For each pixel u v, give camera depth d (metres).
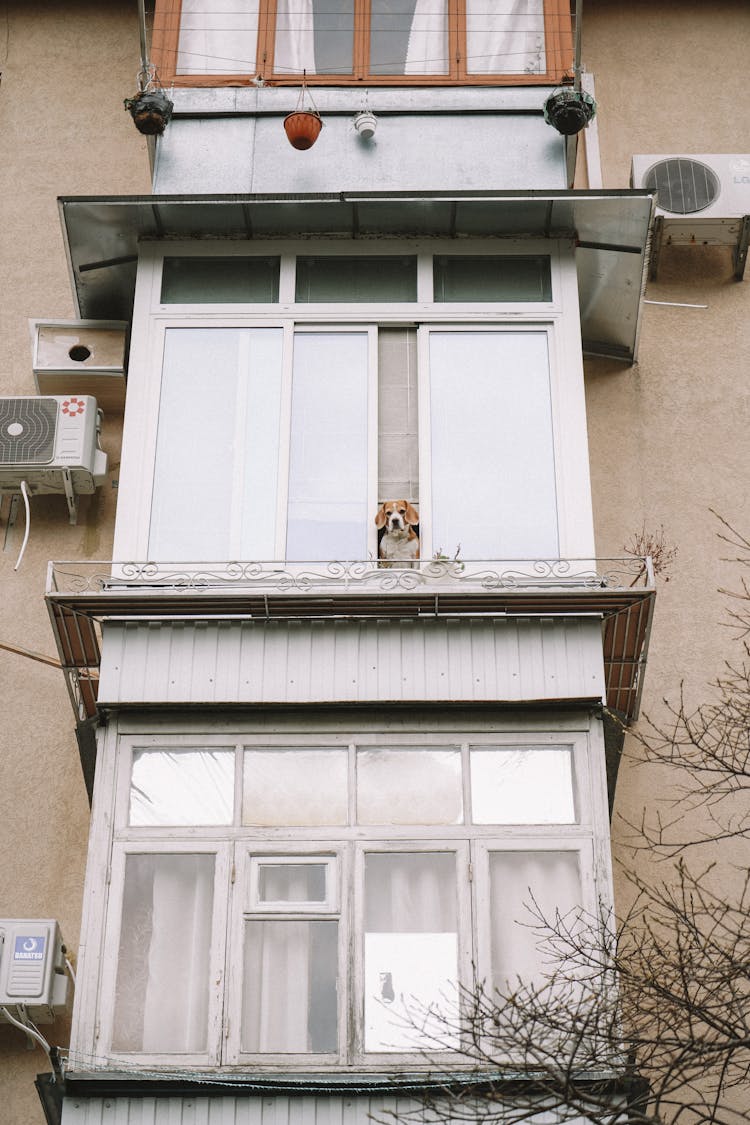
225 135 11.65
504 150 11.61
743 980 10.07
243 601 9.57
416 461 10.56
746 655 11.48
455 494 10.38
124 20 14.28
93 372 11.93
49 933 9.98
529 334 10.98
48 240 13.28
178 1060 8.70
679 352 12.77
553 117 11.48
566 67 11.89
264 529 10.28
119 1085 8.60
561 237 11.30
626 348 12.58
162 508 10.35
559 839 9.24
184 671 9.63
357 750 9.55
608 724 9.66
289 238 11.32
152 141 11.70
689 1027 8.88
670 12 14.24
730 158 13.19
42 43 14.18
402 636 9.72
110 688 9.58
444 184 11.48
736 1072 9.95
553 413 10.67
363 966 8.92
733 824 10.85
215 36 12.00
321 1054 8.70
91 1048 8.73
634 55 14.05
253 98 11.77
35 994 9.79
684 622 11.63
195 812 9.37
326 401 10.73
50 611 9.69
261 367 10.84
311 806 9.38
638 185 13.12
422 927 9.02
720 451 12.33
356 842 9.24
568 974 8.87
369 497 10.40
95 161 13.59
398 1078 8.55
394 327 11.03
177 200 10.99
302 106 11.70
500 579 9.84
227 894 9.11
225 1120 8.54
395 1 12.12
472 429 10.61
